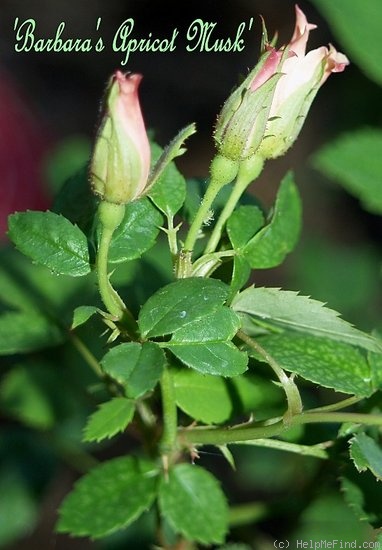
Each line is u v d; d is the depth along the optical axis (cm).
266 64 29
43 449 39
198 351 29
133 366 28
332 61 30
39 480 39
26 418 36
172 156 29
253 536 38
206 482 30
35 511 39
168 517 30
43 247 30
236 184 31
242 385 31
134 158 28
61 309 36
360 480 31
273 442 31
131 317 29
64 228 30
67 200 32
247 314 31
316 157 44
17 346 35
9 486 39
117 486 30
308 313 31
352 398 31
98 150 28
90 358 34
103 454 50
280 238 32
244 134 29
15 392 36
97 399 35
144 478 30
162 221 31
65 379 37
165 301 29
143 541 37
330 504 38
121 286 34
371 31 45
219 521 30
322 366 31
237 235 31
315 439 32
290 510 36
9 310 38
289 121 30
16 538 39
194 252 33
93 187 29
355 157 44
